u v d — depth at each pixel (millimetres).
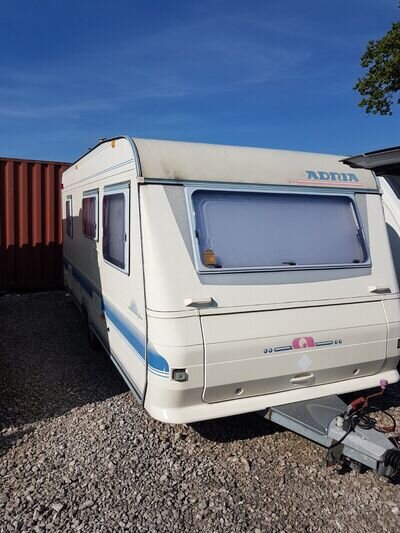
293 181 3748
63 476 3188
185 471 3275
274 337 3334
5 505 2887
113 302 4238
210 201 3451
